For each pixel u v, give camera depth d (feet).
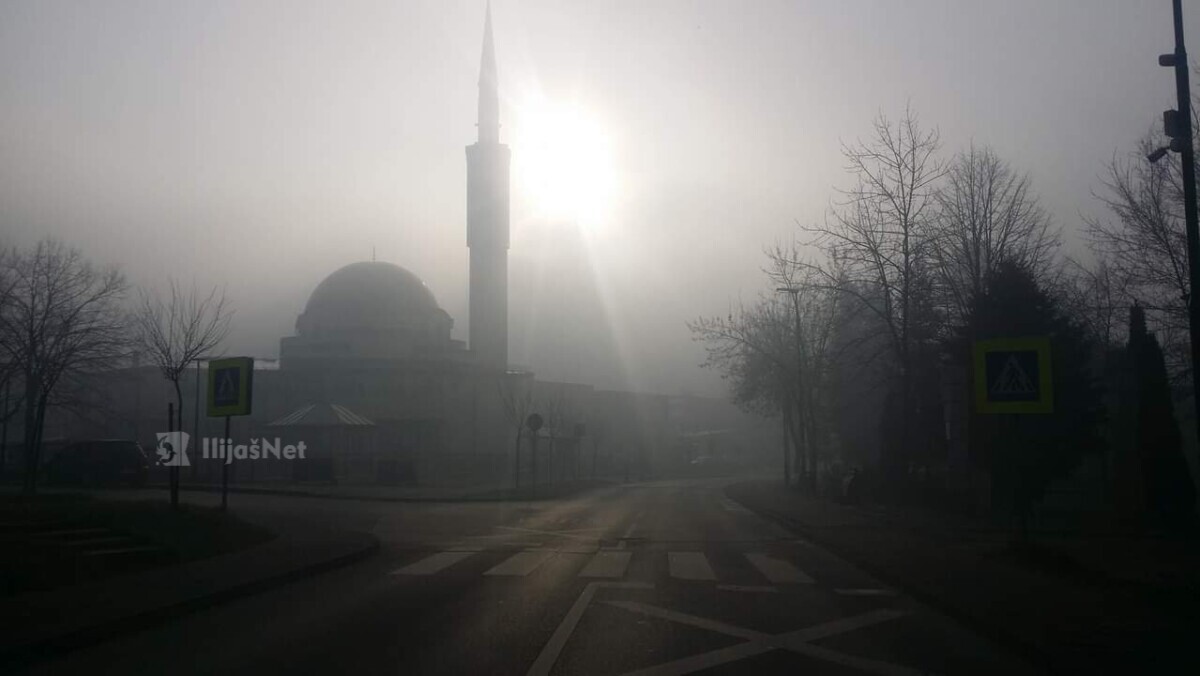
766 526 98.58
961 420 106.11
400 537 80.89
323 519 98.22
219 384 80.84
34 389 132.26
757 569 62.13
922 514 110.11
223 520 70.59
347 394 280.92
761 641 38.32
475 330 293.43
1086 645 34.94
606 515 110.01
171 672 31.40
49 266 137.28
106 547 56.75
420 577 55.47
